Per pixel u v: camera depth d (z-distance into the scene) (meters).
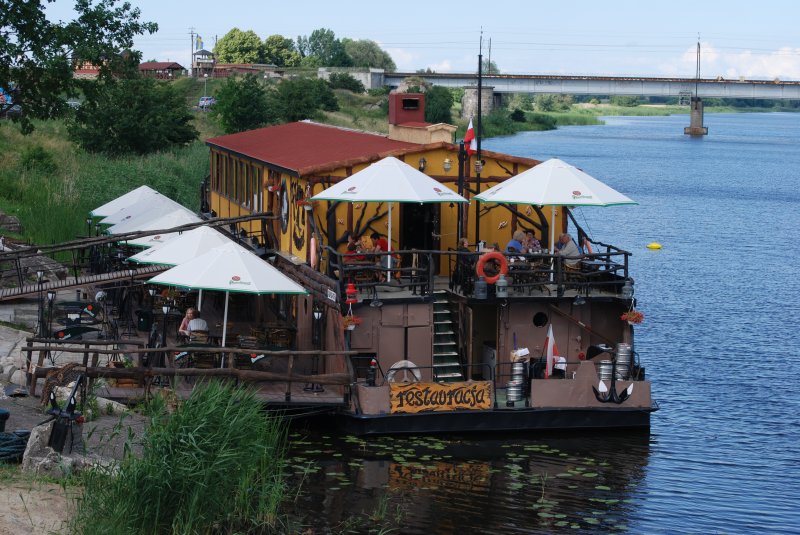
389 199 30.20
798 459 28.89
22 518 18.06
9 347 31.41
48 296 32.91
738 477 27.16
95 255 42.50
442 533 22.53
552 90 196.75
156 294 36.06
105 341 27.62
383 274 32.75
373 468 26.22
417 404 28.58
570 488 25.62
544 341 31.20
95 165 67.56
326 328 31.05
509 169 35.81
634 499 25.14
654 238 79.12
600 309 31.47
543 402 29.28
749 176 141.38
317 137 43.34
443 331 31.41
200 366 28.62
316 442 28.09
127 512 18.75
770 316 49.69
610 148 184.38
